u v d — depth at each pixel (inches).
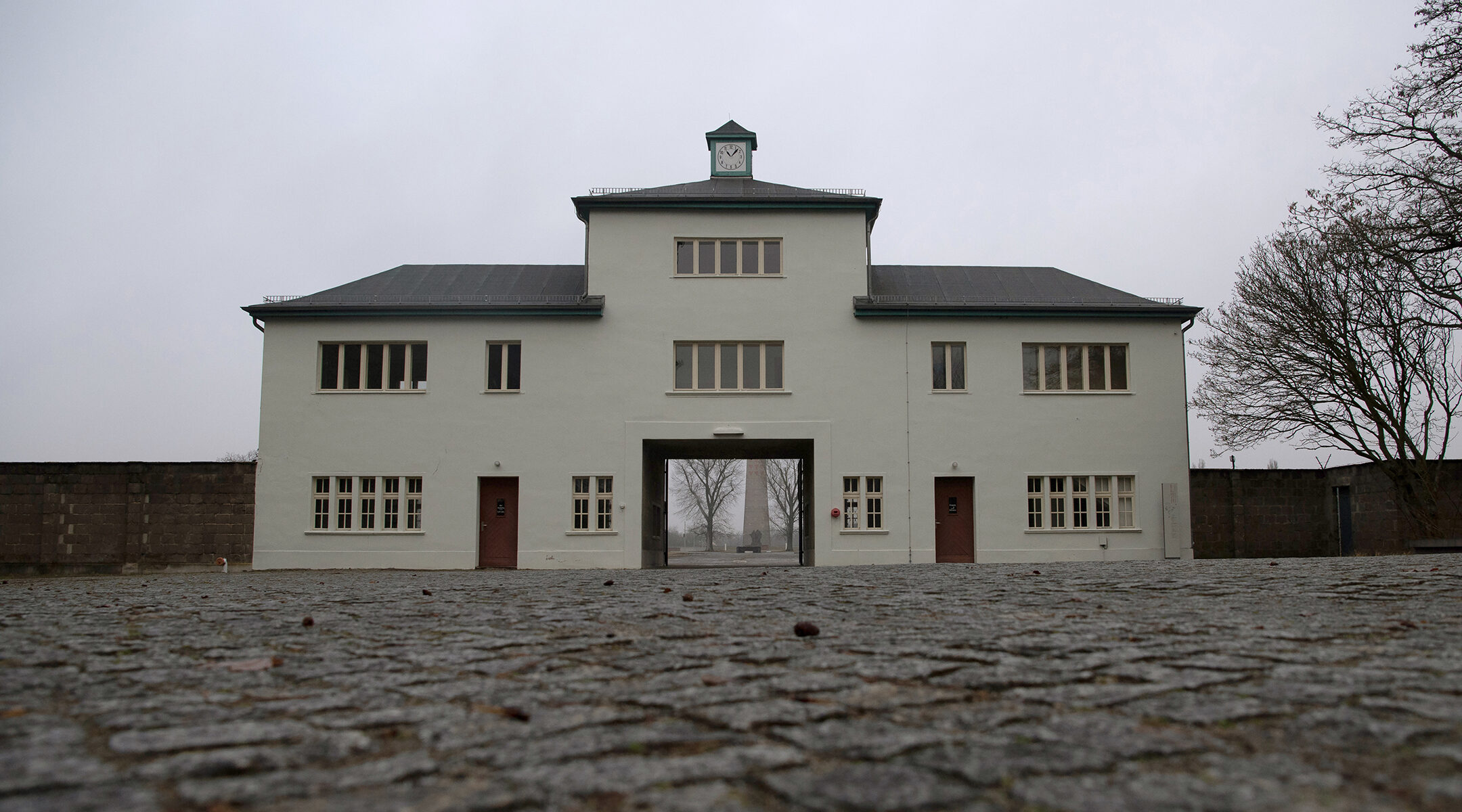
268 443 1053.2
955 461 1057.5
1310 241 1096.8
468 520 1043.9
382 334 1065.5
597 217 1083.9
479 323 1068.5
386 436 1053.8
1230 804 111.8
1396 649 229.1
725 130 1216.8
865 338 1070.4
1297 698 170.4
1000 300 1098.1
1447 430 1044.5
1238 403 1198.9
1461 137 739.4
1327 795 114.6
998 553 1047.6
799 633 275.4
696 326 1070.4
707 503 3400.6
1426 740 139.9
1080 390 1071.6
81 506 1055.0
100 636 304.3
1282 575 522.0
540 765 132.6
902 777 123.5
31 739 151.1
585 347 1066.7
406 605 429.1
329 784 124.1
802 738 145.7
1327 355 1119.0
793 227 1085.1
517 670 219.9
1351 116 783.7
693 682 197.6
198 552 1050.1
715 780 124.0
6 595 555.2
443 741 147.6
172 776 128.2
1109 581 513.7
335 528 1042.7
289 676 215.3
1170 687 183.9
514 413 1057.5
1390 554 1090.7
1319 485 1197.1
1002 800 114.2
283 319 1068.5
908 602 402.0
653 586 564.1
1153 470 1062.4
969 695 179.2
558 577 767.1
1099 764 129.0
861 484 1054.4
